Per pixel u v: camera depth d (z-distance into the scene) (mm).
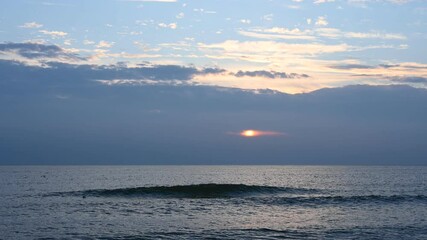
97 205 51656
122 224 38312
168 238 32375
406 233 34406
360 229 36125
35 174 154375
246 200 57125
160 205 52094
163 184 95625
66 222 39188
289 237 32875
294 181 108562
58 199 57531
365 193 69438
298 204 53344
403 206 51750
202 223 39000
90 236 32938
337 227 37062
